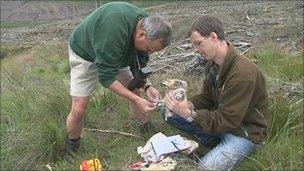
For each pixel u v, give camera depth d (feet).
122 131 7.00
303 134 5.75
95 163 5.76
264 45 10.32
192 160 5.74
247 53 10.32
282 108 6.27
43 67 17.70
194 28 5.39
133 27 5.69
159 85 8.29
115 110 7.60
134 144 6.55
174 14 25.89
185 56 10.28
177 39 13.42
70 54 6.32
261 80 5.52
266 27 13.70
